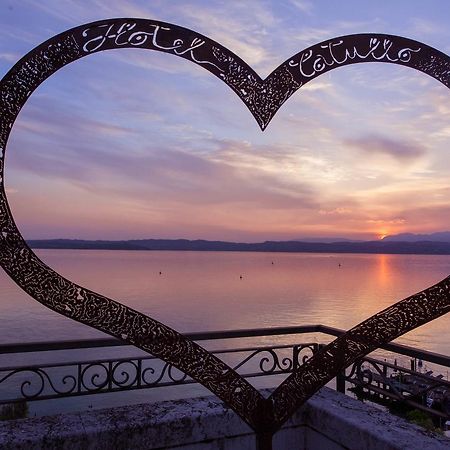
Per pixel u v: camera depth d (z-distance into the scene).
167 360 1.97
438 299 2.15
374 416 2.53
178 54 1.96
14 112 1.75
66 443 2.24
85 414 2.51
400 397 2.77
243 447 2.62
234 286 112.81
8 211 1.74
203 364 2.02
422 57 2.21
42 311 54.91
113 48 1.87
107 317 1.89
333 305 75.12
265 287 111.44
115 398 25.61
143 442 2.39
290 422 2.73
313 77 2.13
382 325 2.19
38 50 1.78
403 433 2.31
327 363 2.16
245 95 2.04
